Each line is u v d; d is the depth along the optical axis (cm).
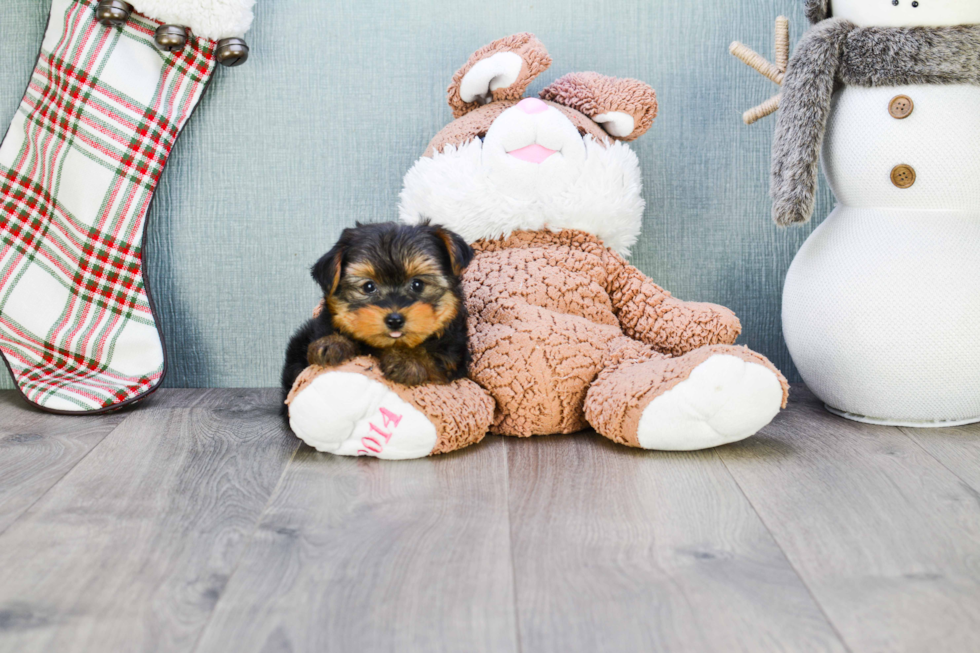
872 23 180
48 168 212
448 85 218
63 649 99
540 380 176
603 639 101
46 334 212
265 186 225
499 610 107
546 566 119
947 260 177
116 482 153
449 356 168
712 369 161
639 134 205
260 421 196
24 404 212
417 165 199
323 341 163
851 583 114
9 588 113
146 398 217
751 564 120
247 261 228
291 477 156
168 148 215
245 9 209
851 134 183
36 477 156
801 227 231
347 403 159
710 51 224
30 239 214
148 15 207
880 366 181
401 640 101
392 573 117
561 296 189
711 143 227
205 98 220
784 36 194
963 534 129
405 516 137
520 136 187
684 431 163
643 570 118
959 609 107
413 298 159
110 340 213
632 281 201
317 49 221
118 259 214
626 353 184
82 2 210
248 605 108
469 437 169
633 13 222
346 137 225
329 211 227
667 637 101
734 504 142
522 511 139
